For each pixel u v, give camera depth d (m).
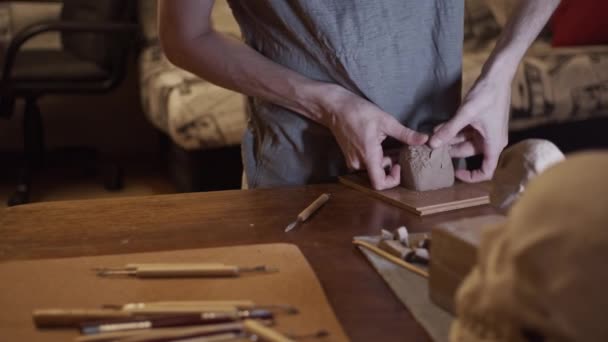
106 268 0.68
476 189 0.96
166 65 2.68
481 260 0.44
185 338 0.53
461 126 0.96
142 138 3.76
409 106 1.11
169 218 0.85
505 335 0.41
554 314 0.37
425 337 0.55
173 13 1.00
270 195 0.96
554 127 2.69
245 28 1.09
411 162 0.95
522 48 1.03
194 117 2.37
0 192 3.10
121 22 2.62
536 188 0.40
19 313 0.59
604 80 2.59
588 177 0.37
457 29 1.09
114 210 0.89
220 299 0.61
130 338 0.53
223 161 2.61
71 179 3.33
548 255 0.37
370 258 0.71
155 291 0.63
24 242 0.77
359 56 1.04
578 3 2.91
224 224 0.83
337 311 0.60
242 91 1.07
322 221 0.85
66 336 0.55
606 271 0.35
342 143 1.01
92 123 3.67
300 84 1.02
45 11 3.34
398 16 1.05
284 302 0.60
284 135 1.11
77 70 2.62
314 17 1.01
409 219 0.86
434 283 0.60
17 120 3.57
